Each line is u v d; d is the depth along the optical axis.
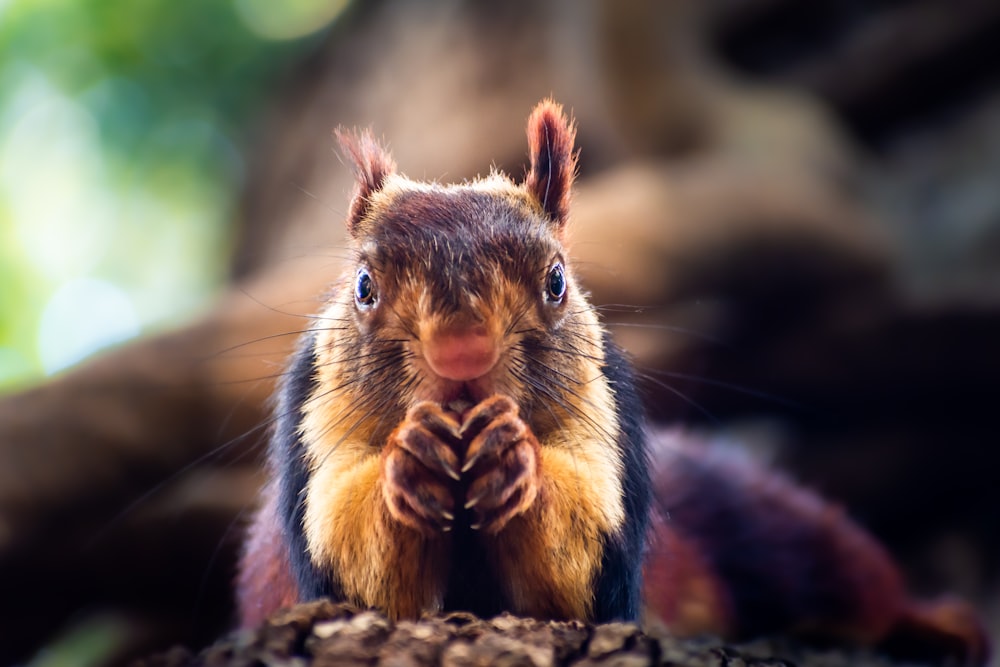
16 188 2.69
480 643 1.07
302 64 3.14
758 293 1.78
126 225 2.98
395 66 2.83
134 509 1.33
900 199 2.28
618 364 1.14
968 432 1.84
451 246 1.11
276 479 1.14
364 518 1.10
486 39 2.68
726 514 1.24
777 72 2.56
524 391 1.11
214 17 2.94
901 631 1.25
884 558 1.25
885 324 1.81
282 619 1.08
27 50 2.73
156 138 2.92
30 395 1.33
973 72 2.39
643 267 1.63
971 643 1.25
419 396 1.11
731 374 1.79
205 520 1.33
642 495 1.13
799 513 1.25
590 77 2.10
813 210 1.83
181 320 1.42
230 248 3.03
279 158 2.99
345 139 1.16
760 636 1.24
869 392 1.83
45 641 1.37
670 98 2.03
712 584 1.23
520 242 1.11
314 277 1.44
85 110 2.85
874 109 2.45
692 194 1.75
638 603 1.13
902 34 2.42
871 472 1.83
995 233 2.11
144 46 2.86
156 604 1.41
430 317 1.10
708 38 2.46
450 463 1.09
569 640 1.07
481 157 2.42
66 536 1.31
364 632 1.07
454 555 1.11
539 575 1.10
